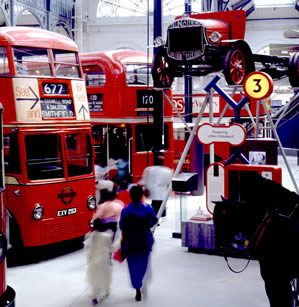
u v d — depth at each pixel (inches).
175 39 414.0
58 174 427.2
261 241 250.4
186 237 434.9
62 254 436.5
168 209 623.8
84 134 458.6
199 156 720.3
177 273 377.4
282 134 1423.5
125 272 383.9
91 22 1387.8
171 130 662.5
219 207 264.4
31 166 414.6
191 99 740.7
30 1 1044.5
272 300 248.5
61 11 1232.2
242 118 830.5
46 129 417.1
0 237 238.7
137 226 316.8
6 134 408.8
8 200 411.8
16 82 403.9
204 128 401.7
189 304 315.9
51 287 353.1
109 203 399.5
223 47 415.5
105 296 325.1
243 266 393.7
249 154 442.0
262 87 386.3
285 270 246.8
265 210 253.1
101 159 625.0
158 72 441.7
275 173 388.5
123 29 1382.9
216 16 494.6
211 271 381.4
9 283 362.6
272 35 1401.3
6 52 407.5
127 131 627.2
